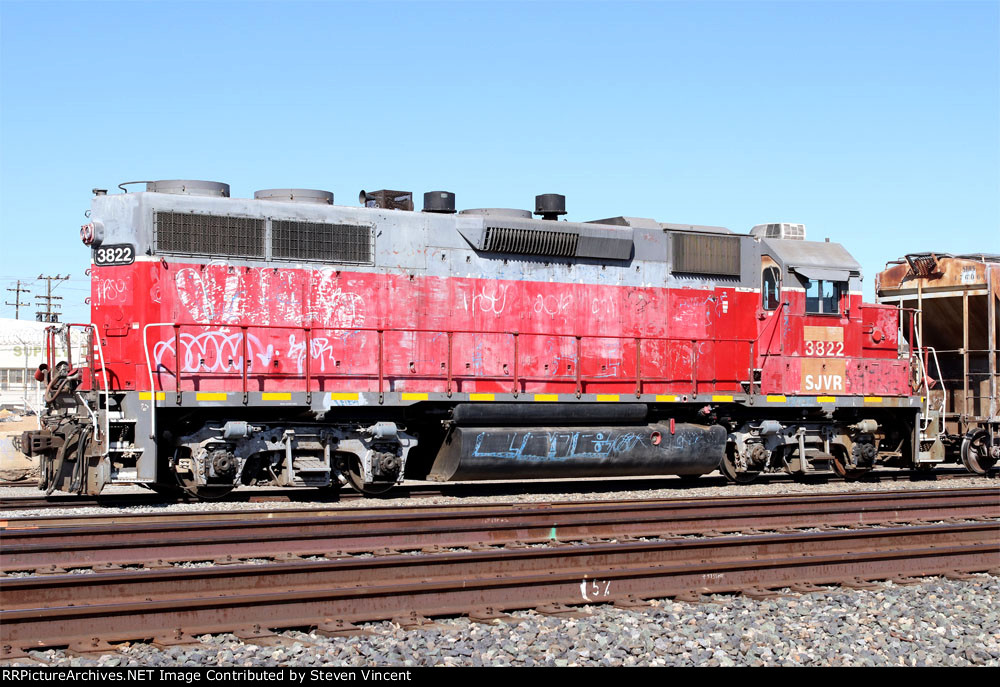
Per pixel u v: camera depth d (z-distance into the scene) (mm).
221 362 15602
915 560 11156
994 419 22250
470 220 17406
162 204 15359
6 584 8070
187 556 10773
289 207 16203
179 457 15641
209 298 15562
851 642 8266
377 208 17016
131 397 15102
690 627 8523
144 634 7715
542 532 12414
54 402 15234
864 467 20578
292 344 16109
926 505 15016
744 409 20031
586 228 18156
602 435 17906
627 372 18562
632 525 12891
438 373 17141
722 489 18766
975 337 23109
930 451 21469
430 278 17156
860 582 10445
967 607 9609
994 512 15547
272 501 16141
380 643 7816
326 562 9398
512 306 17734
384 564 9438
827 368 20250
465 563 9789
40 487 15367
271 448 15797
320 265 16375
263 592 8766
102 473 14656
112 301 15547
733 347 19453
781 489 18828
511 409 17422
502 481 19016
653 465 18484
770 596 9719
